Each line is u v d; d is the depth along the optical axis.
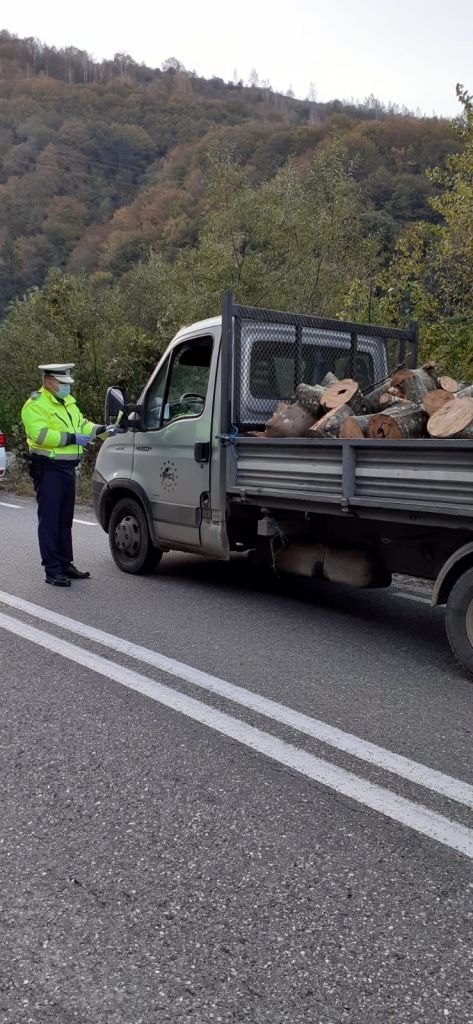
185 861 3.01
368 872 2.94
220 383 6.55
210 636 5.88
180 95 96.75
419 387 6.03
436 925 2.65
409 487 4.89
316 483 5.57
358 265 17.62
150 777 3.65
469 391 5.78
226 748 3.95
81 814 3.34
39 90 95.88
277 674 5.04
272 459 5.96
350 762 3.80
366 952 2.51
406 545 5.66
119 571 8.16
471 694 4.75
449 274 10.77
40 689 4.75
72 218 60.88
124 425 7.56
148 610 6.61
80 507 13.48
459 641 5.00
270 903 2.76
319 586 7.64
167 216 42.84
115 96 93.00
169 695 4.64
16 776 3.67
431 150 38.41
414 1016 2.26
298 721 4.28
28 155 76.00
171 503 7.22
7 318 17.62
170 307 16.36
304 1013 2.27
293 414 6.06
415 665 5.28
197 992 2.35
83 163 72.38
